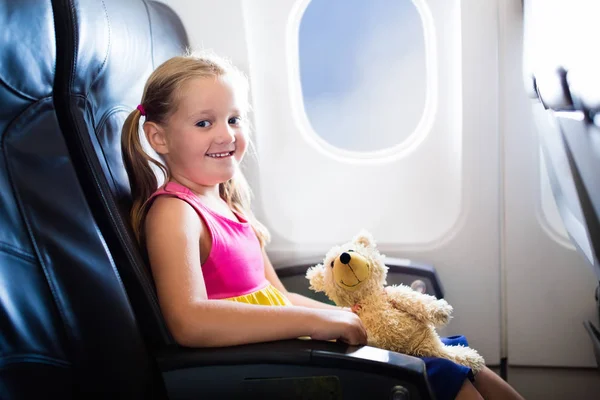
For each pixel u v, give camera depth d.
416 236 1.79
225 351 1.07
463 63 1.67
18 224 0.98
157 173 1.38
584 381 1.76
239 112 1.29
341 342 1.08
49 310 1.01
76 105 1.07
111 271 1.06
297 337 1.10
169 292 1.12
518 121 1.68
